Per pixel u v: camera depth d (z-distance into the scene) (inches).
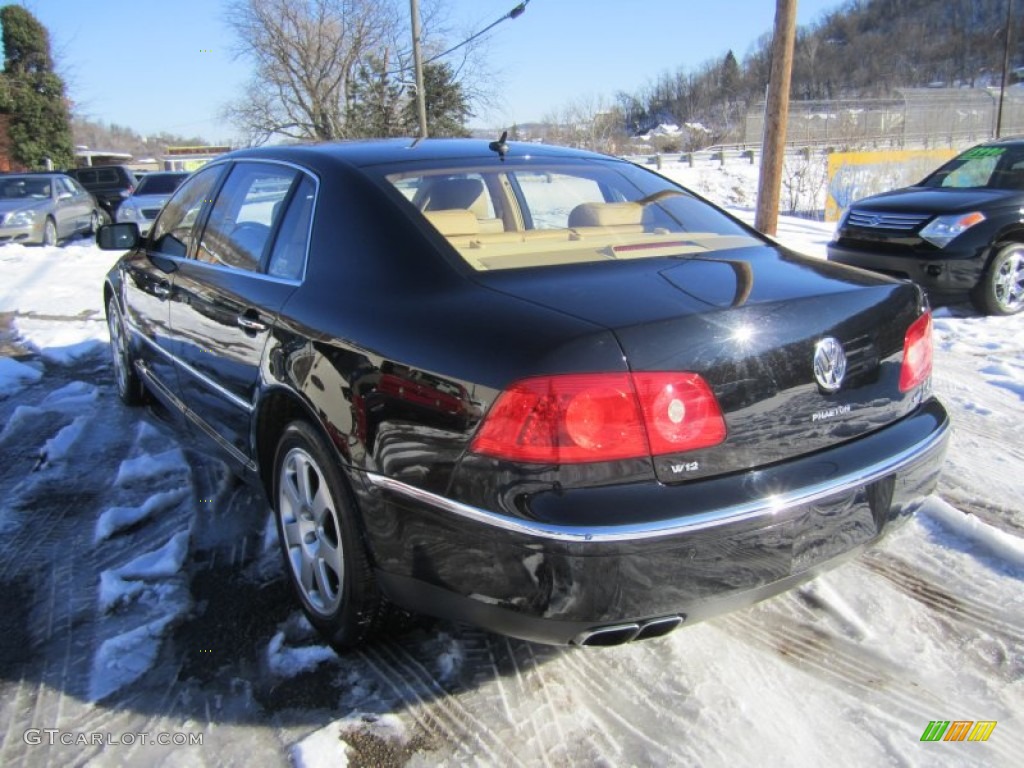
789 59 390.9
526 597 79.0
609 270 96.7
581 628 79.4
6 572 123.2
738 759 86.2
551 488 77.0
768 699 95.2
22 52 1459.2
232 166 145.6
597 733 90.0
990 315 289.1
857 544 92.5
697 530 78.4
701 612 83.3
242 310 118.0
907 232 295.0
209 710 94.0
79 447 172.2
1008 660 101.8
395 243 100.8
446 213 107.7
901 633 107.3
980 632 107.5
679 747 87.9
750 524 81.2
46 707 94.3
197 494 148.6
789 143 1233.4
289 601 115.5
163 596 116.0
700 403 80.1
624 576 77.5
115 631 108.6
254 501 145.9
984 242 281.4
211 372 131.3
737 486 81.9
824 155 955.3
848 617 110.7
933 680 98.4
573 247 106.4
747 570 83.1
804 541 86.4
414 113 1291.8
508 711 93.6
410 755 87.1
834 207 660.7
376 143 131.6
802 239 489.1
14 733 90.1
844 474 88.4
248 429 119.6
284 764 85.9
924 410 103.0
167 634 108.0
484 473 79.1
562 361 77.4
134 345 178.4
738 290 90.7
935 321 283.0
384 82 1269.7
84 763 86.0
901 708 93.7
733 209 783.1
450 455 81.7
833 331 90.1
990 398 199.8
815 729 90.5
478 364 80.9
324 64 1246.3
